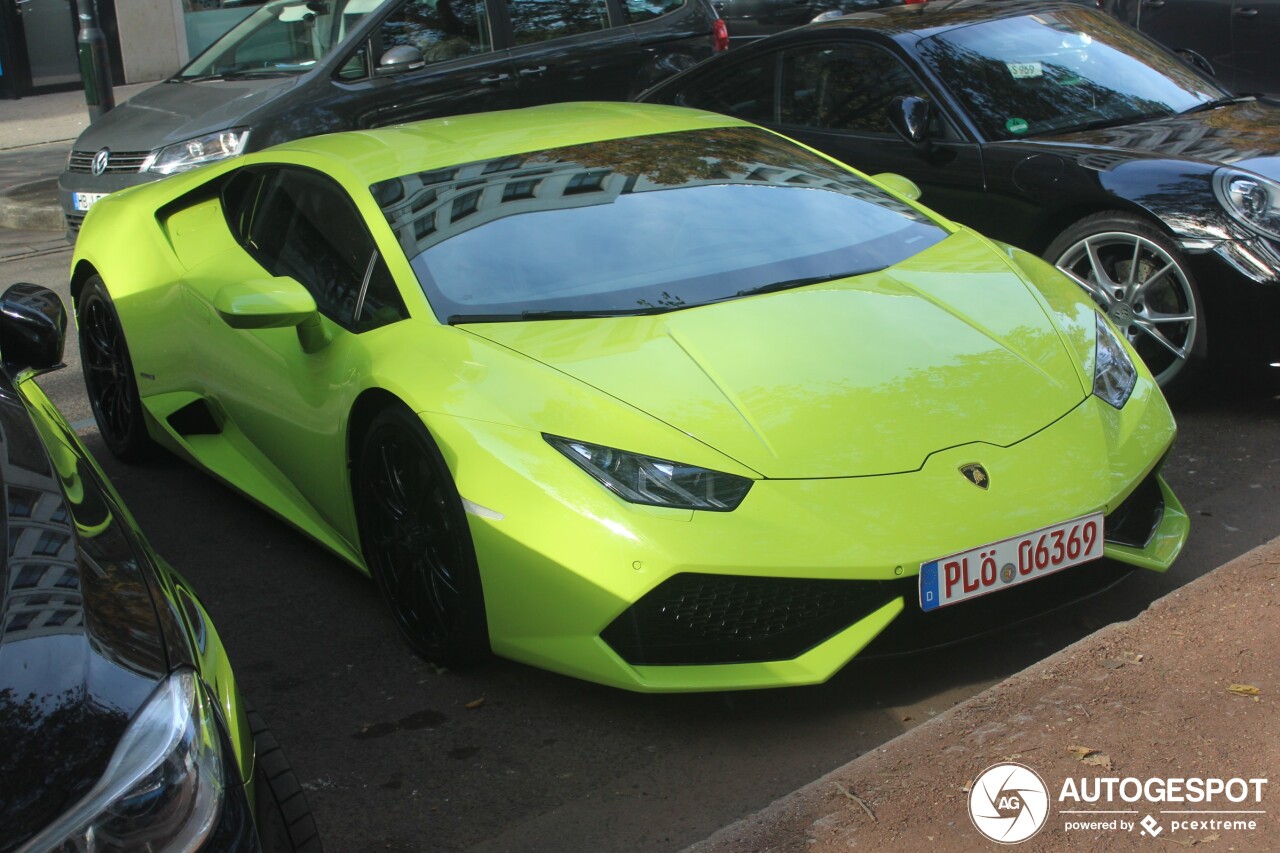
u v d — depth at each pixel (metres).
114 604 1.88
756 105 6.42
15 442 2.21
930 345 3.36
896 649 2.93
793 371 3.18
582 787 2.82
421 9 8.29
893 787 2.43
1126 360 3.57
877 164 5.75
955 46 5.82
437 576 3.27
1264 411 4.91
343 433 3.54
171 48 17.05
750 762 2.86
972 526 2.90
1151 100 5.66
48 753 1.59
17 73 16.27
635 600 2.81
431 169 3.98
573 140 4.25
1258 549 3.34
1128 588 3.53
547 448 3.00
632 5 9.09
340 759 3.00
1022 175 5.18
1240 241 4.57
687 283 3.59
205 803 1.69
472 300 3.52
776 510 2.85
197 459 4.38
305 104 7.87
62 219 9.80
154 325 4.55
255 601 3.87
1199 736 2.51
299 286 3.60
